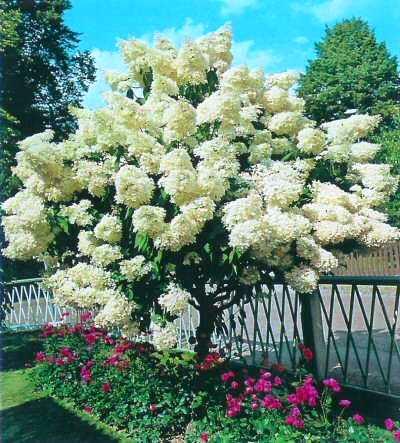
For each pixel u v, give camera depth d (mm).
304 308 4496
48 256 4309
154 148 3662
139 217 3312
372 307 4125
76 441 4250
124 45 4148
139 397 4312
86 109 4137
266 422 3438
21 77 20203
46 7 21016
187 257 3607
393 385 4465
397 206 14430
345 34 27422
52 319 8680
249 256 3574
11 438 4426
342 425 3602
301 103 4316
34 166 3568
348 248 4016
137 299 3787
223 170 3531
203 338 4551
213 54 4426
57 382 5562
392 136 16016
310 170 3971
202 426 3861
